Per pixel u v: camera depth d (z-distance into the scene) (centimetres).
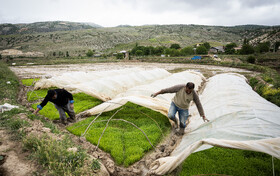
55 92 561
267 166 383
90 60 4609
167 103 732
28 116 575
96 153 450
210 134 496
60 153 346
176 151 468
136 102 681
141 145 502
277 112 551
